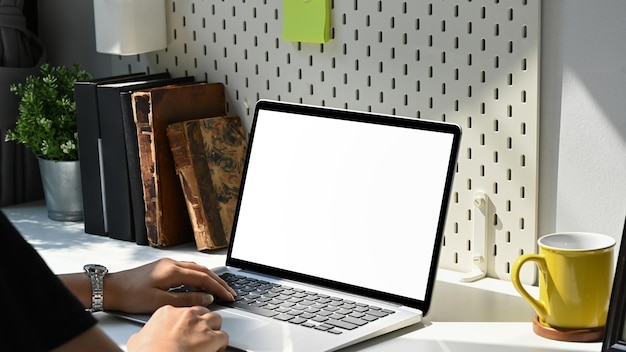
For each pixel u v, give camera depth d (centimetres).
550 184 146
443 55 153
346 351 121
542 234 148
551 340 124
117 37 183
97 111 175
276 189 151
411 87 158
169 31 190
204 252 169
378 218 139
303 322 129
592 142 140
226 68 182
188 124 170
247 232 154
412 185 137
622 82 136
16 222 189
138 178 172
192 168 169
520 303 140
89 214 180
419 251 134
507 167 149
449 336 126
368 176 141
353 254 141
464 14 149
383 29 159
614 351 116
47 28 211
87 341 80
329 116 148
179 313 121
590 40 138
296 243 147
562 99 142
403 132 139
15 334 75
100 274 137
